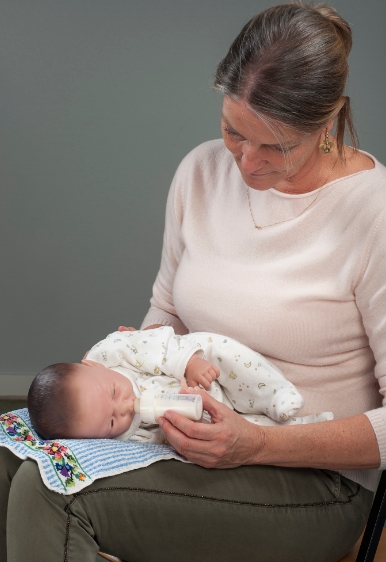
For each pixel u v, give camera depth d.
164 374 1.64
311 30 1.29
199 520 1.37
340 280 1.55
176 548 1.38
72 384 1.44
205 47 3.56
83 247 3.72
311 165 1.57
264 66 1.26
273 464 1.46
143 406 1.41
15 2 3.52
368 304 1.53
